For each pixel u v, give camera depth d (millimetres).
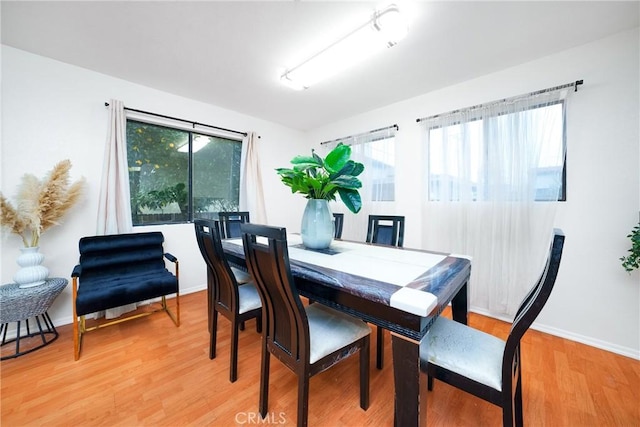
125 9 1540
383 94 2732
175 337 1901
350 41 1807
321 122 3748
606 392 1340
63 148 2100
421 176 2719
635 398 1297
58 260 2094
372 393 1356
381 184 3088
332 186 1612
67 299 2139
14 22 1637
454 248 2459
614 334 1744
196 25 1686
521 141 2066
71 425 1137
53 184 1885
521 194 2066
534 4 1484
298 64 2141
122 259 2123
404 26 1605
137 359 1625
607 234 1768
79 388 1361
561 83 1938
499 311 2189
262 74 2324
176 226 2793
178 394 1328
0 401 1265
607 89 1758
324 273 1171
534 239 2023
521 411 1046
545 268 872
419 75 2312
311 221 1713
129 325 2090
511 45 1872
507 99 2135
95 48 1929
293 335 1057
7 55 1876
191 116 2887
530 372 1507
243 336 1938
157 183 2734
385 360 1661
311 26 1689
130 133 2549
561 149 1922
